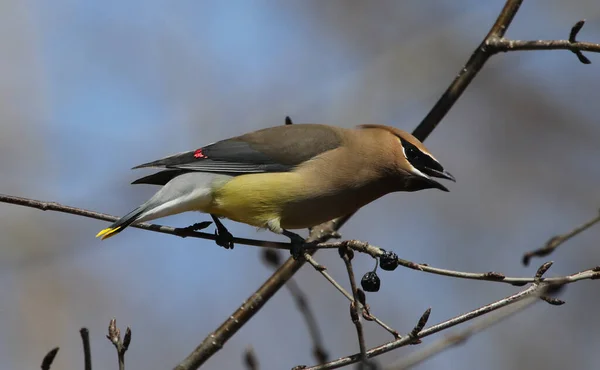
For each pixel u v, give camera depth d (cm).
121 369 755
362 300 768
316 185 973
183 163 962
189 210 962
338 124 1449
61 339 1343
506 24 995
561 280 752
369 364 748
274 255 946
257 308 938
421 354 776
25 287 1357
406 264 786
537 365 1364
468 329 780
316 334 854
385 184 1011
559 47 907
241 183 956
